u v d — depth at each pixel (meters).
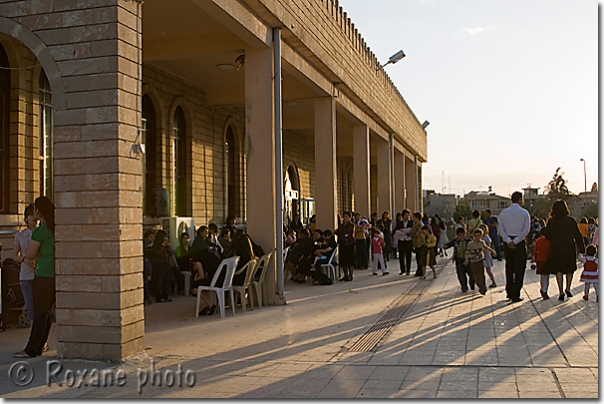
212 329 9.73
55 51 7.52
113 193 7.30
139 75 7.76
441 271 19.73
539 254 12.11
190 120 16.91
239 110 20.06
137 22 7.75
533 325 9.28
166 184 15.62
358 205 21.38
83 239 7.39
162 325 10.16
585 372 6.46
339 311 11.31
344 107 18.22
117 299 7.27
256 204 12.39
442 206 95.19
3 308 9.76
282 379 6.59
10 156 10.95
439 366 6.93
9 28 7.66
